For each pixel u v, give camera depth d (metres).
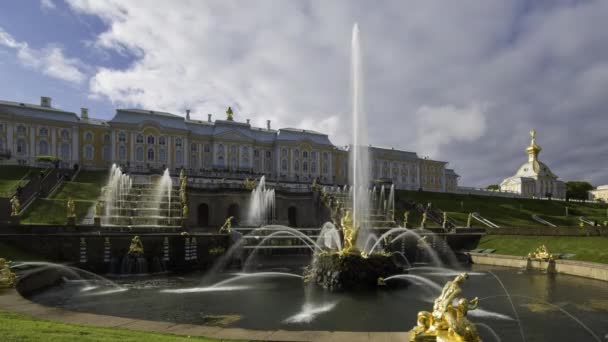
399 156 120.75
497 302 21.89
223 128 95.75
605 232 44.88
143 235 32.69
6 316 11.52
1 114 75.19
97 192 54.34
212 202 55.19
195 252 34.94
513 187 137.62
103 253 31.20
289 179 94.75
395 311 19.38
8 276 16.80
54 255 29.77
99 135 85.12
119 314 18.70
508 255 39.53
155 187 53.06
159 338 9.66
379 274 25.06
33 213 42.00
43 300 21.66
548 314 19.20
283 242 40.12
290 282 27.73
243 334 10.62
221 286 26.20
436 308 9.66
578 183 147.88
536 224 73.00
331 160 106.94
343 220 26.72
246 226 51.03
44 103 85.12
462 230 51.25
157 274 31.38
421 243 45.12
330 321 17.59
